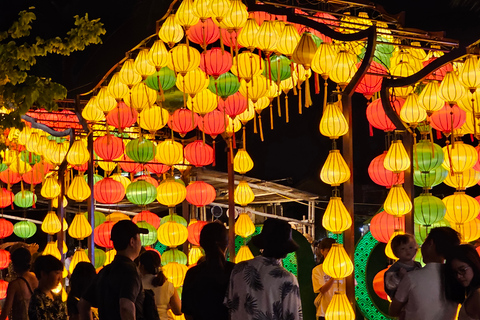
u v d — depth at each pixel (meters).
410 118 7.13
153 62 7.26
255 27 6.96
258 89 8.02
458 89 6.73
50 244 9.93
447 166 7.67
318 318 7.50
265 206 16.00
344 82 6.88
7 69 6.73
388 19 7.38
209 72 7.54
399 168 6.91
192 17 6.82
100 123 10.22
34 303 5.25
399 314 4.63
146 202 9.68
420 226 7.70
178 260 9.53
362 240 7.98
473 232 7.72
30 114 9.98
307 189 18.22
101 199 9.54
